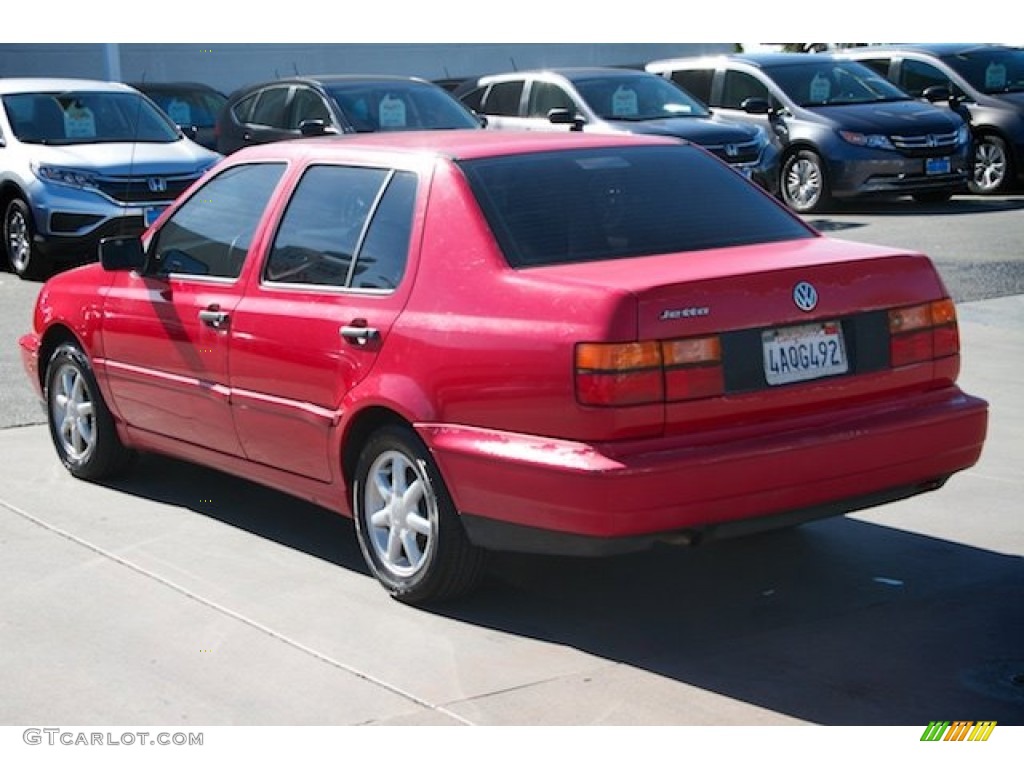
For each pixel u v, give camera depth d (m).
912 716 4.62
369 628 5.41
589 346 4.87
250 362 6.11
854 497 5.23
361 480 5.71
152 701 4.83
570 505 4.89
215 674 5.03
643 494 4.82
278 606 5.64
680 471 4.84
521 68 25.06
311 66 23.30
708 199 5.82
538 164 5.72
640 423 4.86
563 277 5.10
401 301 5.50
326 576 5.97
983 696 4.75
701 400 4.93
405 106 15.54
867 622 5.38
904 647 5.14
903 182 17.02
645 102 16.77
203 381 6.40
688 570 5.98
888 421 5.24
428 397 5.32
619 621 5.45
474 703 4.76
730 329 4.99
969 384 9.02
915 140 17.05
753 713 4.66
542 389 4.97
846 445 5.11
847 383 5.20
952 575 5.85
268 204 6.28
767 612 5.51
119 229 13.62
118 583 5.91
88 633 5.40
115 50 20.44
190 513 6.84
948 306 5.49
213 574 6.00
